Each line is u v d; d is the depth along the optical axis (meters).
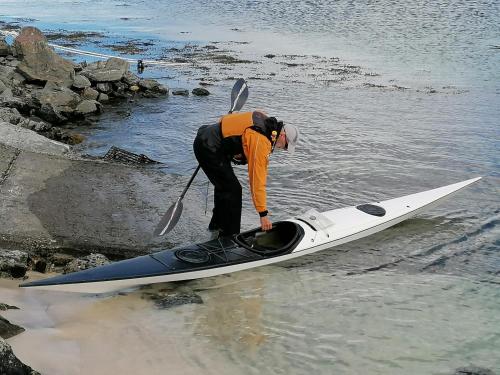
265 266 5.70
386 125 11.55
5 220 6.14
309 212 6.30
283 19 28.53
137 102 13.38
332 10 30.77
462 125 11.58
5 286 5.04
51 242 5.96
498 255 6.21
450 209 7.45
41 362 3.93
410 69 17.61
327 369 4.15
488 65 18.14
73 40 22.14
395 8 30.62
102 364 4.05
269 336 4.55
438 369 4.18
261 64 18.34
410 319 4.88
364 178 8.61
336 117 12.16
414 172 8.88
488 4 31.14
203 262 5.28
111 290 5.03
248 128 5.11
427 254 6.19
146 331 4.53
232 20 28.69
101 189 7.13
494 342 4.54
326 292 5.29
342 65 18.22
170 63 18.27
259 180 5.11
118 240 6.07
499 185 8.30
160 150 9.82
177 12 32.09
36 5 34.81
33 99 11.44
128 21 28.56
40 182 6.98
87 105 12.09
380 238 6.54
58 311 4.73
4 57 15.22
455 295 5.33
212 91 14.58
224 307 4.96
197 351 4.30
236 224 5.68
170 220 5.62
